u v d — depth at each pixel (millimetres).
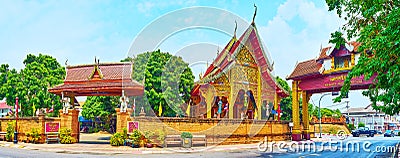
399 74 9961
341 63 30656
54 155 18625
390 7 11383
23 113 47906
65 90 27156
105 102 48250
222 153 20938
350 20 14492
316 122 56969
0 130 28891
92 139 32812
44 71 49750
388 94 10969
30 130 26375
